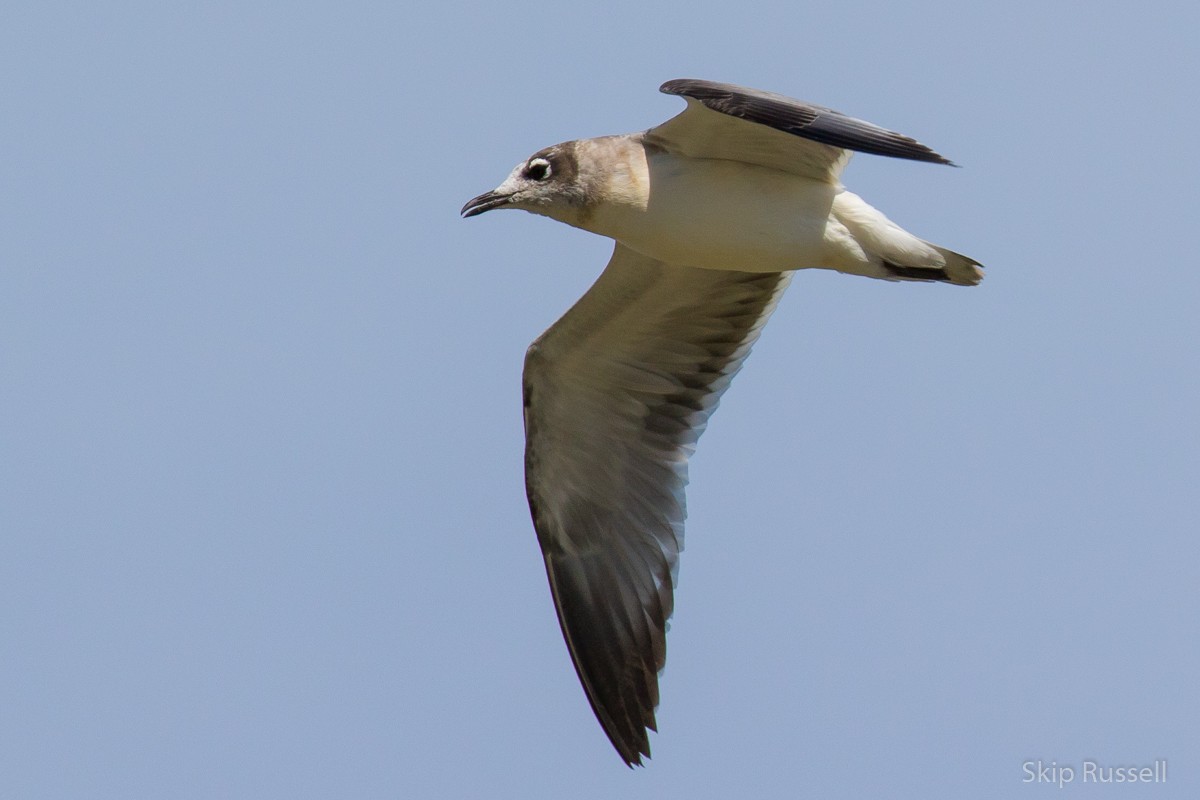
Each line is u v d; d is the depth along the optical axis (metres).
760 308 15.46
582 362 15.60
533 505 15.90
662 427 15.83
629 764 15.48
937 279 14.26
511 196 14.40
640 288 15.14
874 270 14.27
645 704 15.56
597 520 15.84
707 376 15.78
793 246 14.19
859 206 14.17
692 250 14.35
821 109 12.89
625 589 15.73
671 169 14.20
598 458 15.84
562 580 15.87
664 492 15.73
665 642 15.55
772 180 14.16
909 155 12.45
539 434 15.77
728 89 13.15
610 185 14.20
